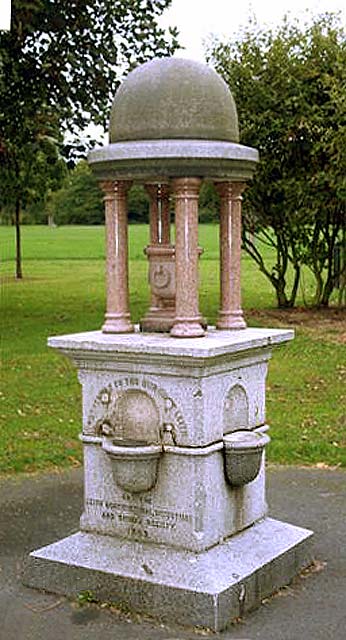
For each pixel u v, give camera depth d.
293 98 14.63
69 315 16.20
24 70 14.55
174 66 4.54
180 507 4.48
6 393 9.69
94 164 4.61
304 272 25.66
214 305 17.00
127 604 4.44
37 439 7.88
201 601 4.22
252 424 4.87
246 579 4.40
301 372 10.79
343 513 5.94
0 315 16.31
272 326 14.34
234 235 4.88
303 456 7.34
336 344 12.66
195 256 4.57
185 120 4.45
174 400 4.46
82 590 4.58
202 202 16.11
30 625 4.32
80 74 14.76
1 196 18.80
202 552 4.44
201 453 4.40
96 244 42.12
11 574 4.94
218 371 4.48
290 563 4.80
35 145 14.88
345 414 8.73
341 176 14.16
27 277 25.47
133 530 4.62
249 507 4.84
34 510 6.05
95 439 4.71
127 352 4.45
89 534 4.75
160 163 4.40
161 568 4.41
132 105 4.52
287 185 14.90
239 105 15.16
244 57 15.24
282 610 4.45
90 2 14.61
